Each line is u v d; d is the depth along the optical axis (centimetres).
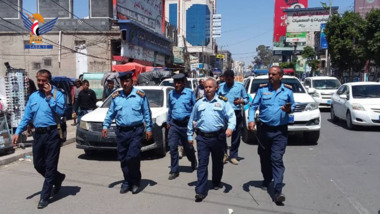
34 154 514
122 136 559
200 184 527
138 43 2686
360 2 3588
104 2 2391
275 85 523
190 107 657
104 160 810
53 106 504
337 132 1184
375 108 1172
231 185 606
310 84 1981
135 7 2775
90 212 483
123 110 553
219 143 533
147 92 945
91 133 789
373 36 2181
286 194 557
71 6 2397
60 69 2394
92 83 1805
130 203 518
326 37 2895
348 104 1246
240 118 757
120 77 551
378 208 495
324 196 547
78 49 2397
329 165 741
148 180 640
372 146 937
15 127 938
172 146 651
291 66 5366
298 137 1082
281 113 514
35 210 493
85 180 642
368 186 595
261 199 535
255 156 834
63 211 488
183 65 4362
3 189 592
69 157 845
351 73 3142
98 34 2377
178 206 505
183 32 6675
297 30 5453
